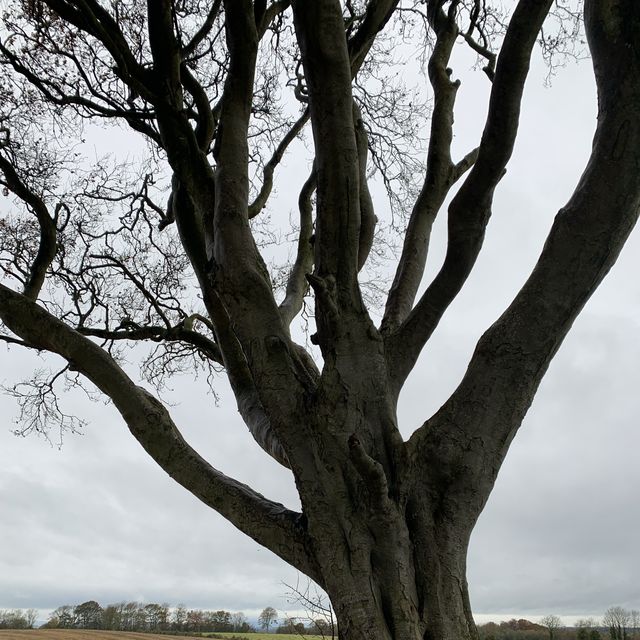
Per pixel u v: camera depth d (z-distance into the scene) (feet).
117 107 22.50
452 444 10.89
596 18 10.98
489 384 10.96
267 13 20.31
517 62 11.39
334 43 11.56
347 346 11.45
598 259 10.72
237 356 16.05
